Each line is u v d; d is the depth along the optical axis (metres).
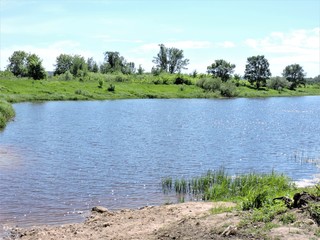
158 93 132.62
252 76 187.00
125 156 30.36
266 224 10.72
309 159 29.92
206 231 11.05
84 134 43.16
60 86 119.94
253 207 12.95
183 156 30.89
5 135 40.47
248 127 53.81
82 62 161.50
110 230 13.25
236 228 10.77
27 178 22.27
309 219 10.73
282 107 98.69
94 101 104.94
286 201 12.52
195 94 138.25
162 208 15.81
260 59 186.25
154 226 13.24
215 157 30.72
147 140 39.59
